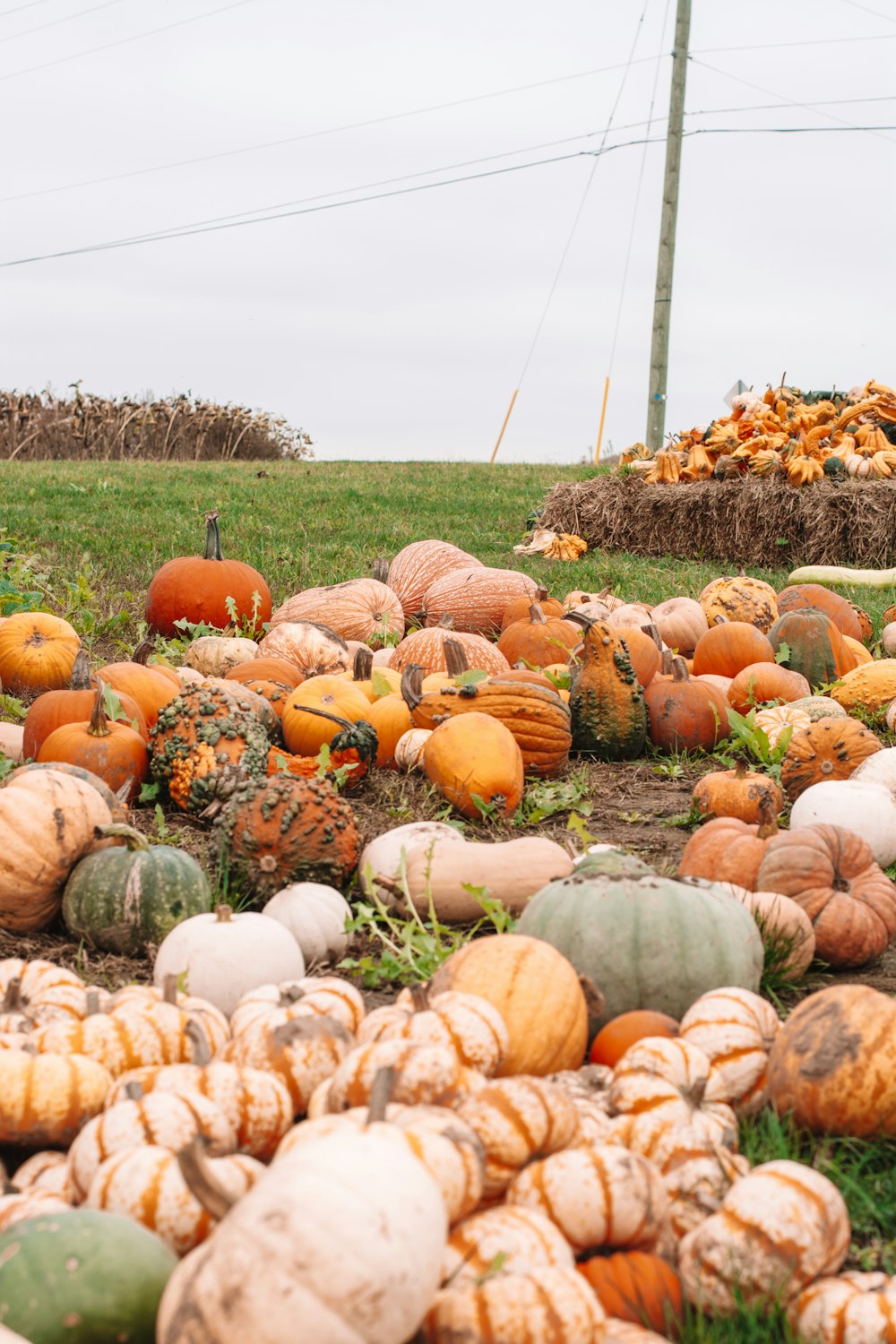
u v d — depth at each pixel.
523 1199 2.59
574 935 3.84
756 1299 2.54
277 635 8.41
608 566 14.75
